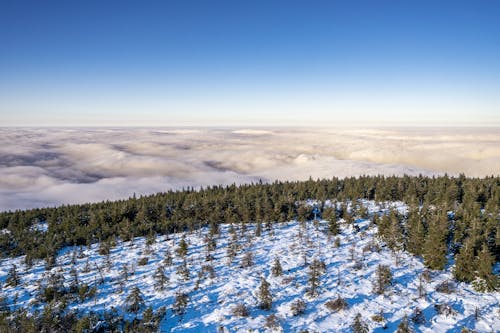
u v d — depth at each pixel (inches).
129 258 2513.5
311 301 1697.8
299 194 3937.0
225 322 1567.4
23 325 1581.0
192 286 1939.0
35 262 2561.5
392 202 3599.9
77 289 1968.5
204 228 3272.6
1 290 2082.9
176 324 1583.4
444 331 1416.1
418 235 2107.5
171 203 3964.1
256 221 3225.9
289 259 2231.8
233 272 2096.5
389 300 1656.0
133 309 1694.1
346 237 2576.3
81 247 2849.4
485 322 1453.0
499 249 1866.4
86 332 1523.1
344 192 3996.1
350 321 1517.0
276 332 1472.7
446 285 1716.3
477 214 2469.2
